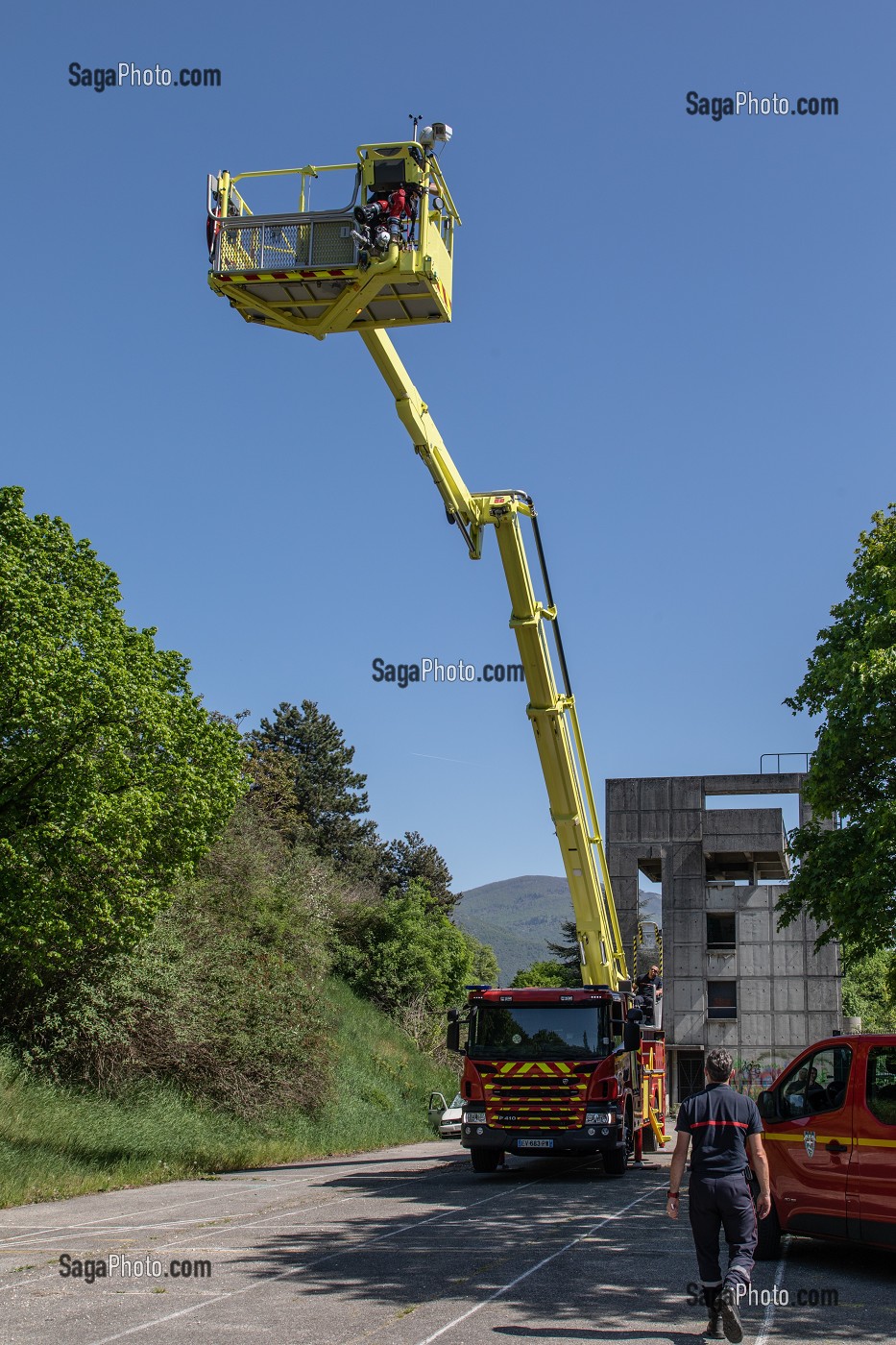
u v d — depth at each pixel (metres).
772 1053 47.44
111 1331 7.98
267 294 14.28
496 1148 19.52
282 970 30.75
